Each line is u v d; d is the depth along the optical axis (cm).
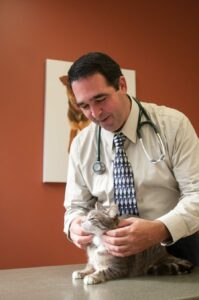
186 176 130
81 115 246
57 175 239
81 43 258
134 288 110
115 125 135
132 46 271
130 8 274
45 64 246
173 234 120
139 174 137
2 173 231
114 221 131
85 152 148
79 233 137
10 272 142
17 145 235
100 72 121
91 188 149
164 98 274
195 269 137
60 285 118
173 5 287
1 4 244
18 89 239
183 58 284
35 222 235
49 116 241
